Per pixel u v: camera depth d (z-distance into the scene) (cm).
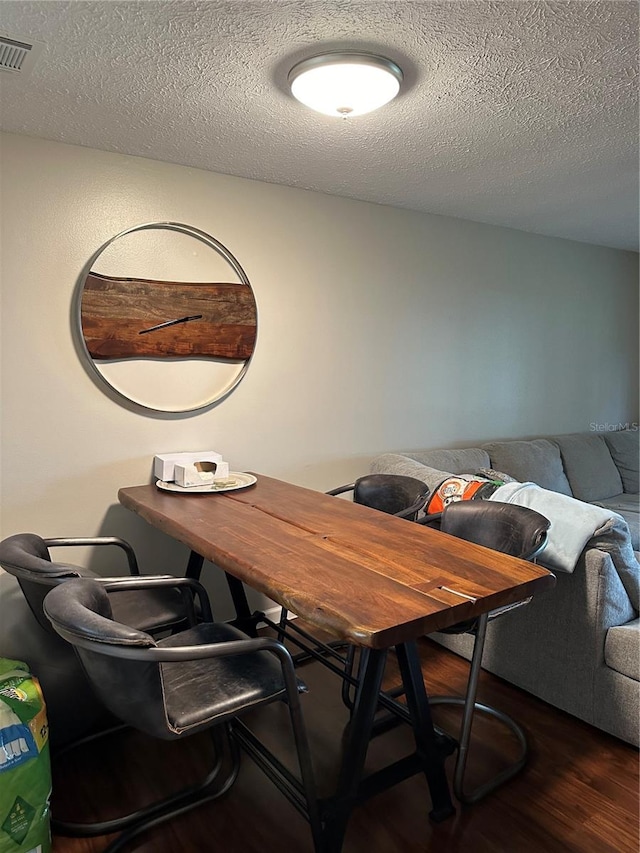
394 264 362
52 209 254
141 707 143
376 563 173
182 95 208
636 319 527
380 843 175
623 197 338
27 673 183
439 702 243
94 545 251
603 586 221
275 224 313
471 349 407
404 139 248
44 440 259
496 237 412
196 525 211
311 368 332
